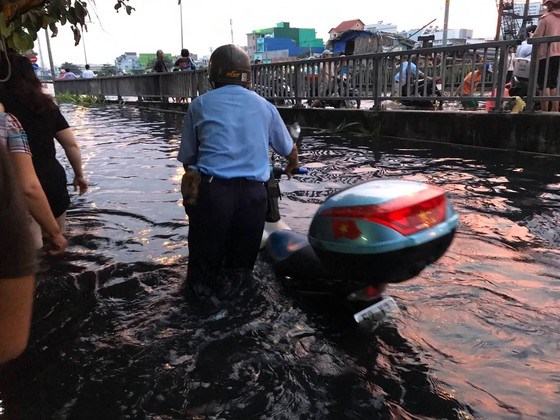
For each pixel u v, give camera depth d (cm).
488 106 1023
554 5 731
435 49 842
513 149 748
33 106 346
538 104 820
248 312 266
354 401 193
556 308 262
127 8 372
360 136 948
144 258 344
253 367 216
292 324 253
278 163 647
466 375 207
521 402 189
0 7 309
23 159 258
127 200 492
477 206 445
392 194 204
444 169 610
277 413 187
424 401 192
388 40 2708
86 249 360
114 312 268
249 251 300
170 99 1820
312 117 1091
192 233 284
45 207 271
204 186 275
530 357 219
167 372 213
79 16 357
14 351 101
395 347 229
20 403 195
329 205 214
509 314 256
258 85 1260
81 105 2208
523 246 351
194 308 271
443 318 253
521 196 476
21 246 95
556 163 639
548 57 711
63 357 226
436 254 206
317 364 217
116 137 980
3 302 96
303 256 275
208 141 281
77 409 191
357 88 1009
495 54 771
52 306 275
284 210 450
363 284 224
